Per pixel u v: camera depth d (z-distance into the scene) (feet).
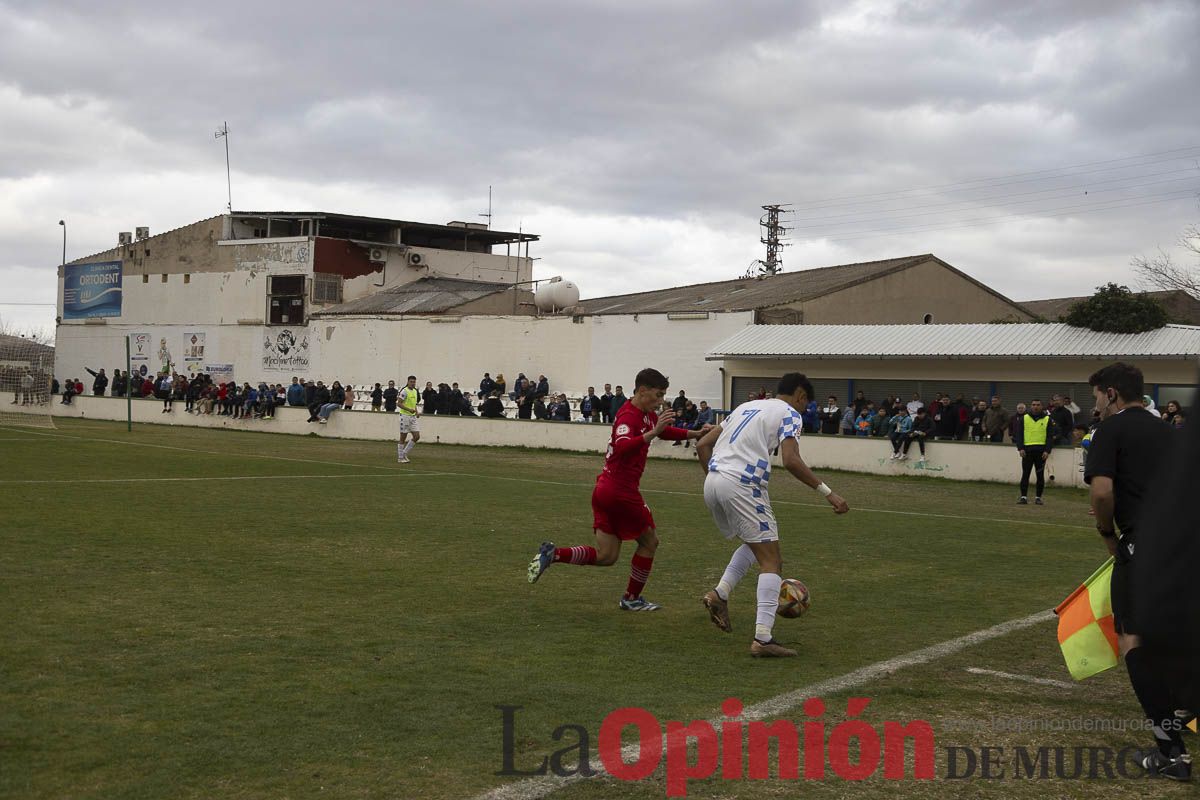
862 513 51.72
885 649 22.66
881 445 80.33
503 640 22.65
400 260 174.60
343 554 33.91
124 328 190.39
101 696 17.61
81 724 16.12
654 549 26.40
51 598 25.43
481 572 31.30
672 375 116.16
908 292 121.19
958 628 24.91
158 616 23.89
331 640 22.12
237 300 172.86
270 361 167.02
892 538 41.88
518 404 111.24
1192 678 6.72
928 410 86.89
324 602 26.16
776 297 114.73
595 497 26.22
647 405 26.08
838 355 96.37
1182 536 6.73
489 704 17.76
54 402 155.94
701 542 39.14
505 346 132.67
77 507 43.93
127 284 189.78
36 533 36.06
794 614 22.85
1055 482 71.92
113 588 26.94
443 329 139.95
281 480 60.29
